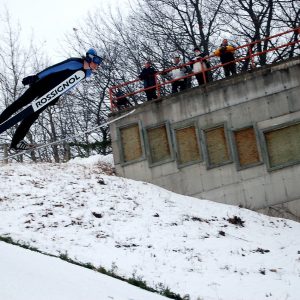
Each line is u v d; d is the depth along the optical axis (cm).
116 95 2206
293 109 1855
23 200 1722
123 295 923
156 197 1833
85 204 1708
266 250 1502
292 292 1237
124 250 1431
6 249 1089
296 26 2983
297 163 1817
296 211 1791
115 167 2030
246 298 1205
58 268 1025
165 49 3234
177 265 1369
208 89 1956
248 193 1845
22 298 730
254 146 1875
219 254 1456
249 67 2995
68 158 2419
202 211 1769
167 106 1998
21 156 2936
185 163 1936
